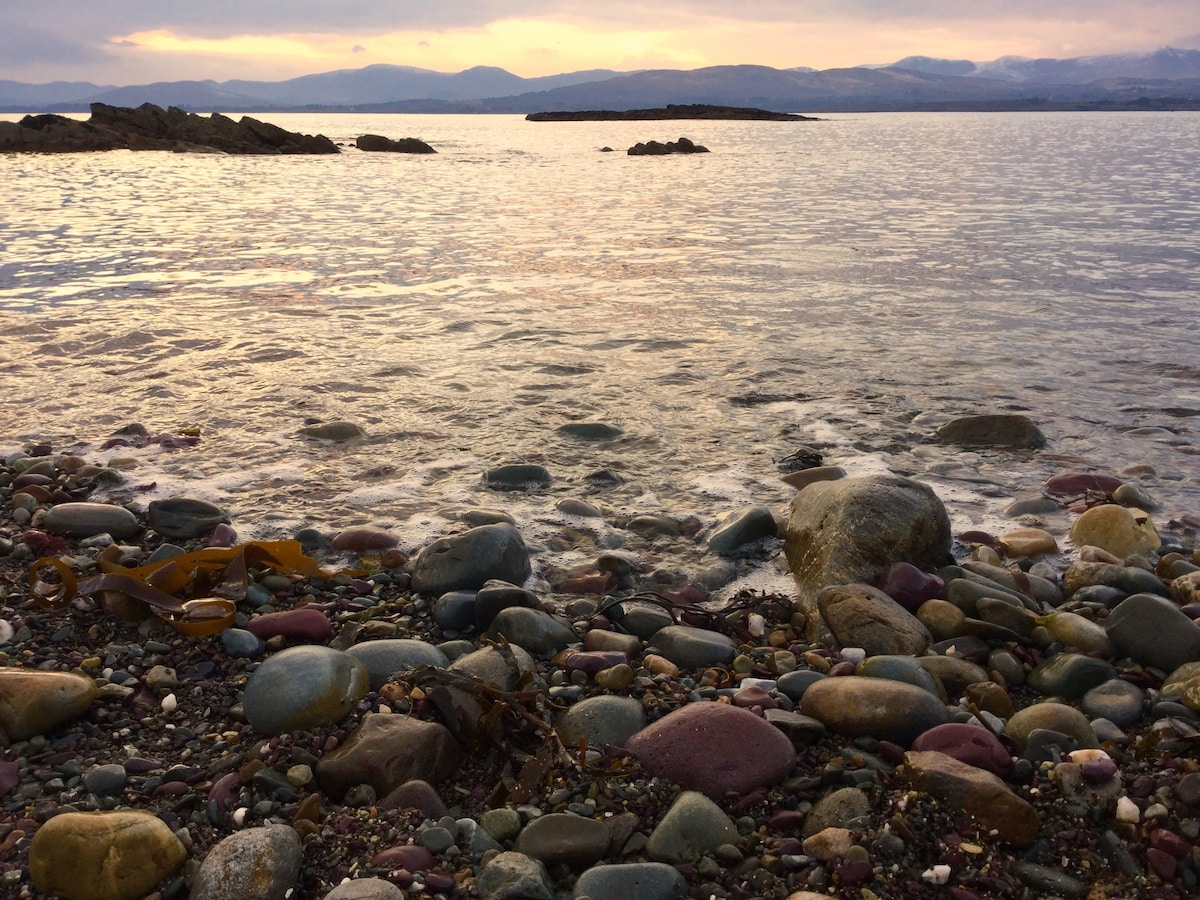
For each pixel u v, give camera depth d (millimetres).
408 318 5074
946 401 3656
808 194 13523
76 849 1329
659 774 1573
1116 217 9969
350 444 3166
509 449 3135
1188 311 5227
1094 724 1708
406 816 1487
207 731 1697
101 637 1972
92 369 3984
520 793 1543
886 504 2322
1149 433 3316
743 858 1426
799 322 5004
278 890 1325
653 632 2098
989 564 2385
